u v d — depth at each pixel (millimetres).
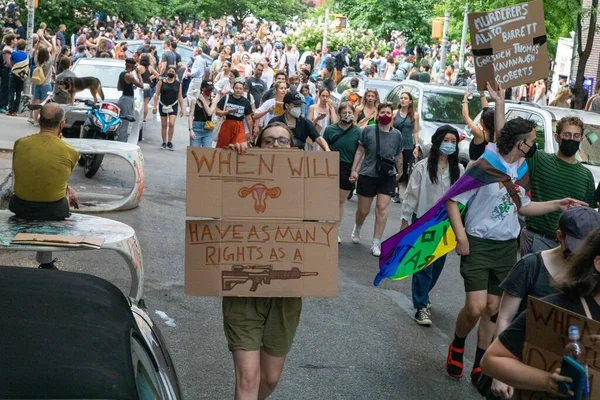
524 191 6762
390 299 9594
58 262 9680
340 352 7727
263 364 5434
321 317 8680
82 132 15406
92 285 3771
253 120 14242
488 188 6871
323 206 5266
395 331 8477
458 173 8867
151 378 3537
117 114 15320
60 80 17641
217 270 5215
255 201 5238
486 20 8055
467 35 35594
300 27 42188
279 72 18453
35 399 2844
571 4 18562
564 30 22781
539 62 8078
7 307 3346
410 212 9016
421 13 40906
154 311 8359
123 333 3422
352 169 11703
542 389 3834
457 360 7336
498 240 6941
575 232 4668
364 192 11789
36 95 20641
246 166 5234
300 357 7508
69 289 3639
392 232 13391
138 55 26219
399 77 32844
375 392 6898
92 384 2941
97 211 12570
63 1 40656
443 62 26719
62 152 8414
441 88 17969
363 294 9688
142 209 13055
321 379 7055
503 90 8086
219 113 14031
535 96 25594
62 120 8508
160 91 19766
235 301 5277
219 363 7230
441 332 8633
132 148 12922
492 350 4090
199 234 5219
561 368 3678
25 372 2939
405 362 7652
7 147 16406
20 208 8312
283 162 5246
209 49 50656
